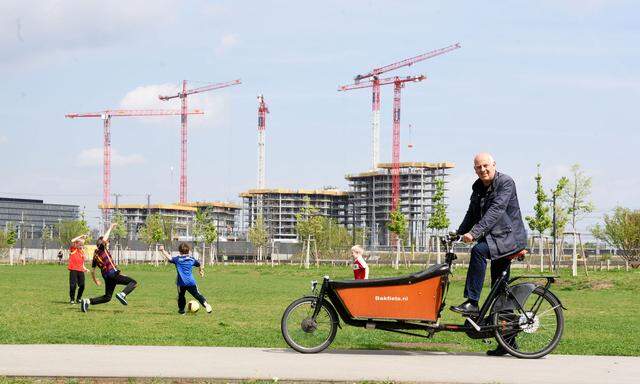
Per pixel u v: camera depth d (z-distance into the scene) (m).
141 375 8.80
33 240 137.75
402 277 10.95
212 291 33.53
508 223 10.95
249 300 27.03
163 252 20.38
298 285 40.16
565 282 38.38
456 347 12.21
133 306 23.22
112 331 14.80
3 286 35.62
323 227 120.25
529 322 10.77
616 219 64.50
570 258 88.44
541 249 54.47
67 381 8.73
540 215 61.75
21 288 33.69
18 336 13.38
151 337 13.44
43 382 8.71
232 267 78.94
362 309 10.96
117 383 8.73
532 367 9.73
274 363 9.80
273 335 14.10
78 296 24.16
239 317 19.20
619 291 35.03
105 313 20.22
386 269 67.88
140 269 73.94
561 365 9.94
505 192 10.93
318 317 11.02
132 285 21.66
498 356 10.93
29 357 10.12
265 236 129.50
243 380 8.70
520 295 10.86
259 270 68.56
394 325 10.99
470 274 10.96
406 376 8.88
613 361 10.38
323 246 112.31
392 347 11.96
